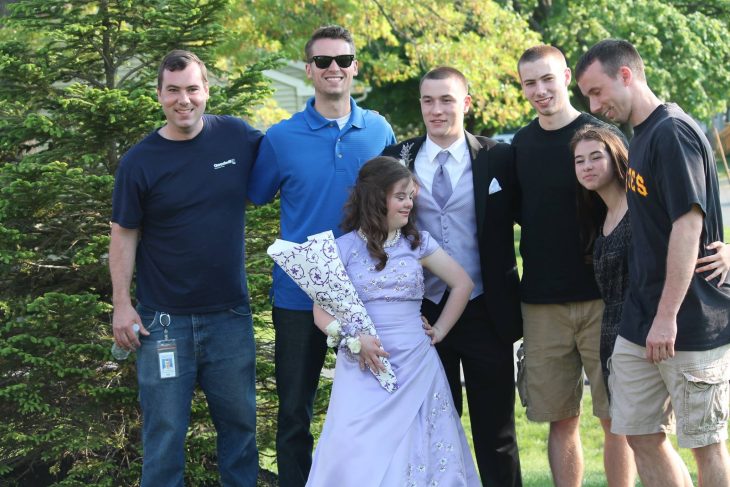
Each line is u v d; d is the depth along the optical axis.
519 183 4.16
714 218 3.51
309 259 3.73
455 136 4.14
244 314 4.13
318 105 4.27
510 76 12.02
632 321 3.66
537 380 4.23
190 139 3.98
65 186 4.43
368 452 3.61
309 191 4.19
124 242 3.95
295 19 10.06
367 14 10.71
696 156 3.40
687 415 3.50
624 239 3.84
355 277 3.78
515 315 4.21
